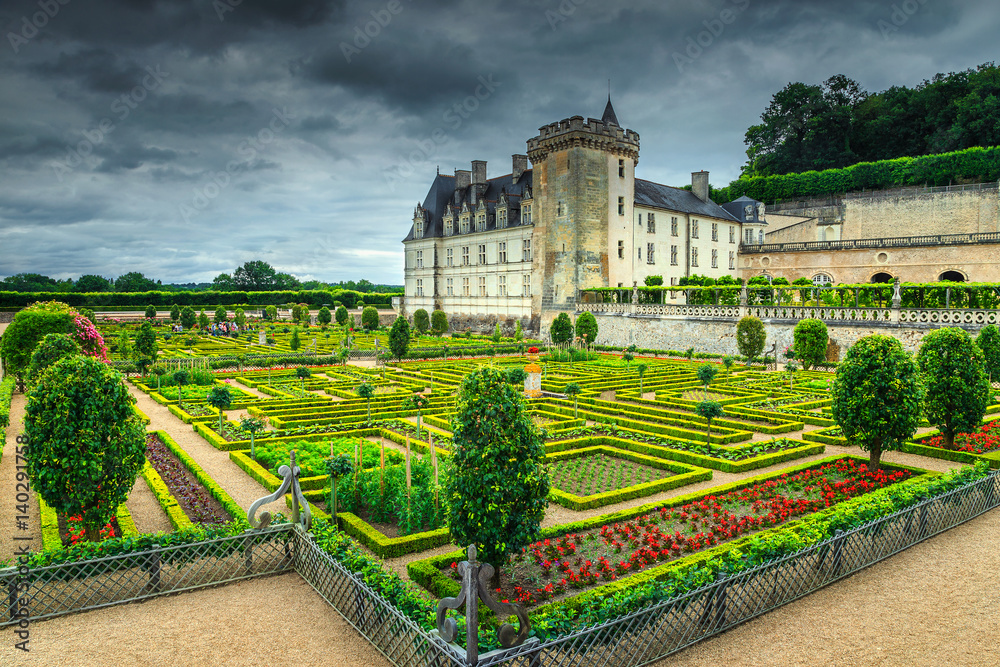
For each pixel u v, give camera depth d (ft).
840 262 234.17
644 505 52.34
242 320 252.62
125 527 45.78
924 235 225.97
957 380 67.46
